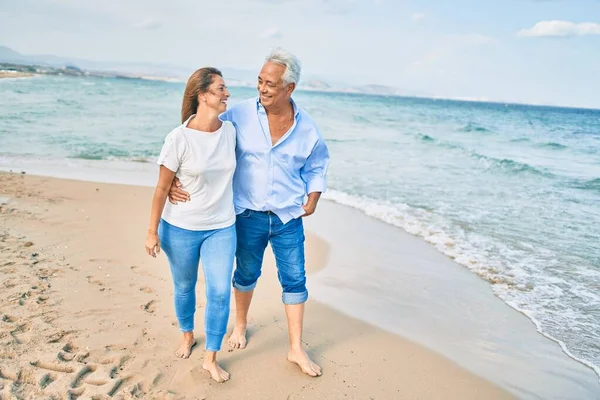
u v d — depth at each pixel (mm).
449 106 77688
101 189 7672
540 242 6281
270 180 2883
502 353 3617
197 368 3021
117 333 3326
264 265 4910
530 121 39531
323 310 4121
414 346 3594
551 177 10883
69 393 2633
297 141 2885
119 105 26406
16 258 4453
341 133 18969
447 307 4367
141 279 4270
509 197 8789
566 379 3330
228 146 2725
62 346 3080
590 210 8008
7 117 16922
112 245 5062
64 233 5328
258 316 3820
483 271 5270
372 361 3344
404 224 6949
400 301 4430
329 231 6520
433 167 11664
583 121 44469
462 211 7723
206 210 2717
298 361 3145
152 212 2719
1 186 7336
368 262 5402
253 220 2969
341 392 2945
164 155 2607
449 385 3143
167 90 57188
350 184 9500
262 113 2828
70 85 45500
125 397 2678
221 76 2662
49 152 11359
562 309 4418
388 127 23469
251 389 2895
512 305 4469
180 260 2818
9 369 2781
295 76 2689
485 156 13281
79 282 4074
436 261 5531
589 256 5801
